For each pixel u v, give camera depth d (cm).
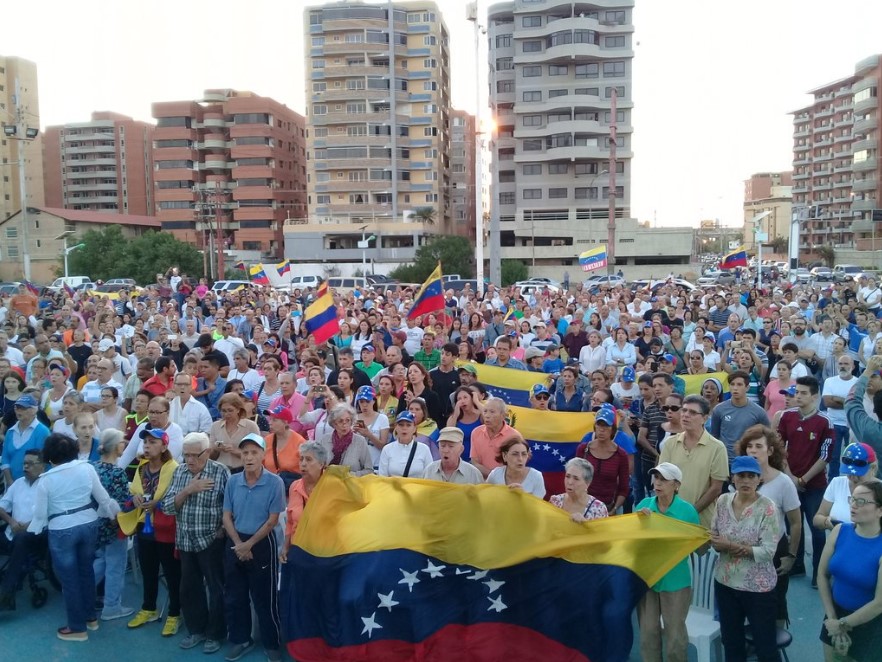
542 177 8525
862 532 521
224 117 10388
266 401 1029
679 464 680
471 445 796
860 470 566
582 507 610
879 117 10469
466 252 7331
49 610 760
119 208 12719
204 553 670
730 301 1988
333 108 9200
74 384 1338
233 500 661
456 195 11281
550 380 1167
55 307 2530
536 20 8419
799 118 13175
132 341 1543
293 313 2012
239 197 10175
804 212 10819
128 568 888
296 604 616
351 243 9106
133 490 719
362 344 1497
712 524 577
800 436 770
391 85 9075
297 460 771
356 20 9012
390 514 626
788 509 612
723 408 812
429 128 9256
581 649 566
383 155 9175
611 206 5666
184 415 898
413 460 748
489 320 1830
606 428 718
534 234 8131
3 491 843
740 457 551
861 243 10644
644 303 2217
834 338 1287
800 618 704
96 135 12581
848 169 11500
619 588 560
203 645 682
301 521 630
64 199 12775
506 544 593
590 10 8344
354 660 594
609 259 5694
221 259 6962
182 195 10456
